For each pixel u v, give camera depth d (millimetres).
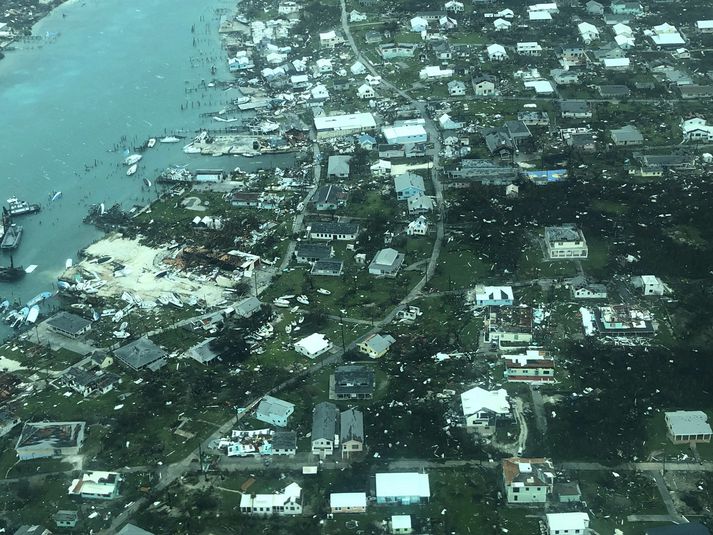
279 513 113875
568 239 167000
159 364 145875
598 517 111125
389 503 114375
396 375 139250
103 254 183375
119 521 113562
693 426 122688
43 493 119062
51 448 125438
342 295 163250
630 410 129125
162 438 128125
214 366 144750
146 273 175250
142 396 137875
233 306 159000
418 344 146500
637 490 115125
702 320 147875
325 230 181250
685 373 136125
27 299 171125
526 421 127062
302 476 119438
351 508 113250
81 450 126688
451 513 112562
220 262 175125
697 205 182875
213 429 129250
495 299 154625
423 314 155375
